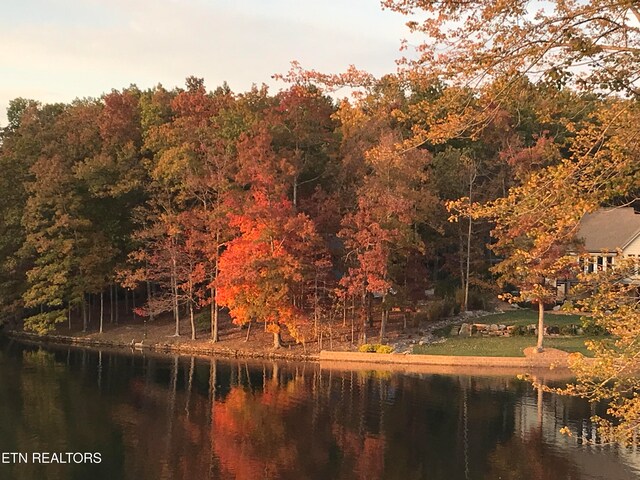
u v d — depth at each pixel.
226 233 38.25
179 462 16.78
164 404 23.36
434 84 9.09
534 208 7.97
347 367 31.53
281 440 18.81
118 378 28.55
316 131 40.72
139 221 42.16
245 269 34.06
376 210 33.88
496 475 15.88
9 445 18.14
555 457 17.27
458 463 16.78
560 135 39.03
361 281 34.41
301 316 35.88
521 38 7.75
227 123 40.25
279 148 39.50
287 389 26.08
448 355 32.00
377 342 36.16
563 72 7.83
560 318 39.41
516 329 36.72
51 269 40.81
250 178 35.88
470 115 8.70
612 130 8.46
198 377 28.89
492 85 8.27
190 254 39.25
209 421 20.95
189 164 38.47
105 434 19.34
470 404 23.22
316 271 35.97
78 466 16.36
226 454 17.47
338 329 39.22
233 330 41.25
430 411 22.27
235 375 29.38
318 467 16.44
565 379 27.59
